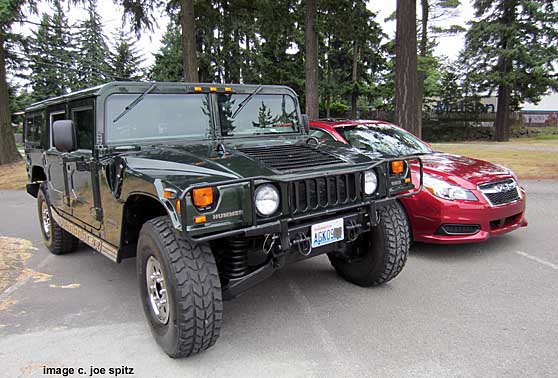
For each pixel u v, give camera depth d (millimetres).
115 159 3279
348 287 4176
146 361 2977
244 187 2680
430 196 4734
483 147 19547
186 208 2449
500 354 2895
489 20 25766
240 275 3115
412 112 10086
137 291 4301
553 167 11703
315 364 2857
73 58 37562
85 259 5406
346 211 3354
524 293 3883
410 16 9883
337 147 3896
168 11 14648
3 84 16375
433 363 2814
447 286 4094
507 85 25234
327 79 30469
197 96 3957
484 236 4703
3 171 14773
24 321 3643
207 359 2975
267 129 4359
